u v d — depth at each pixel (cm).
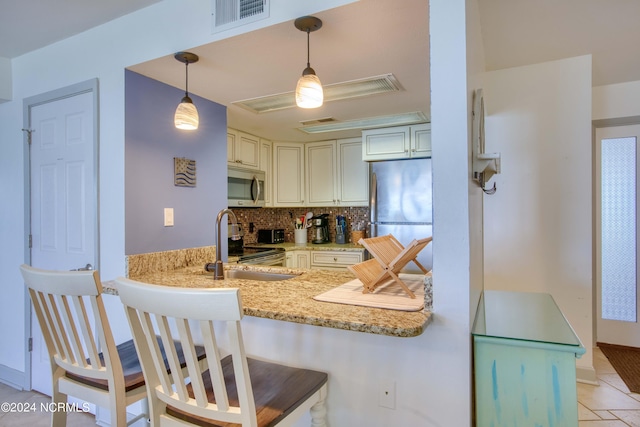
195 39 173
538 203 248
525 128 251
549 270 246
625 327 315
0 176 266
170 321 180
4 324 265
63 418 145
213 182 250
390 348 132
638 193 309
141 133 201
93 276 121
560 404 116
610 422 201
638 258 311
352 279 183
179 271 210
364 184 394
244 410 98
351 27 157
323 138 402
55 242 229
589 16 187
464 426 121
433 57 122
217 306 92
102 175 202
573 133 240
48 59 231
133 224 196
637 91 288
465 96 118
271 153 406
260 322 156
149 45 186
